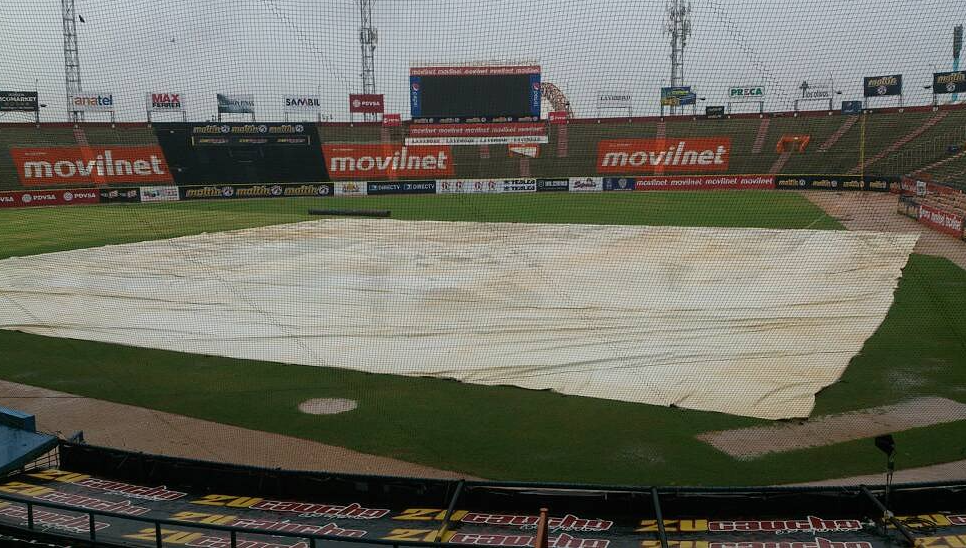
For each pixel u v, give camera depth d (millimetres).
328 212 40531
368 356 16781
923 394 14094
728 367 15586
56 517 7344
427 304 20688
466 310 20031
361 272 24594
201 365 16469
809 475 10961
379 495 7684
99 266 26297
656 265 24891
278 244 30125
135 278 24312
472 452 11984
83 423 13430
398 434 12734
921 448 11797
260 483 7984
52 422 13484
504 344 17297
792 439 12242
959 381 14703
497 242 29984
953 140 44281
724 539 6582
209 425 13266
